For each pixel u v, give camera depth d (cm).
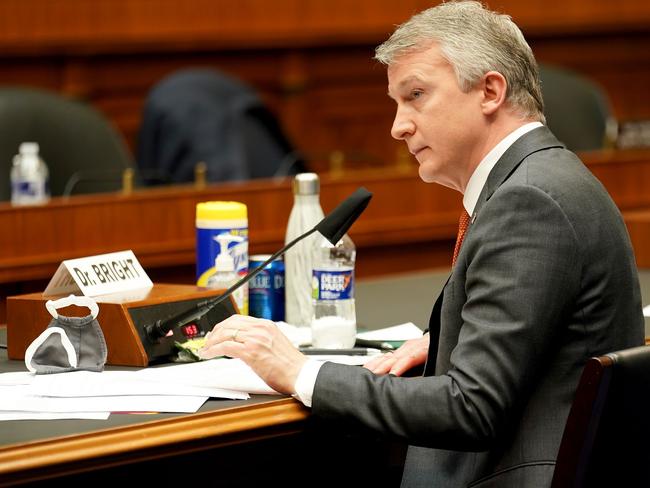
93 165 1019
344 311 581
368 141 1587
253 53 1499
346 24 1526
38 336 545
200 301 568
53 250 855
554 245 461
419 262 1002
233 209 619
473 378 456
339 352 562
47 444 418
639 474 431
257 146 1159
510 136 496
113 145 1032
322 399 467
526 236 463
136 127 1442
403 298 727
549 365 475
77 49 1383
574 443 426
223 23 1456
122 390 478
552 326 462
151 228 891
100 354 522
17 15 1351
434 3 1563
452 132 495
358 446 573
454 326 488
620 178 1085
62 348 516
